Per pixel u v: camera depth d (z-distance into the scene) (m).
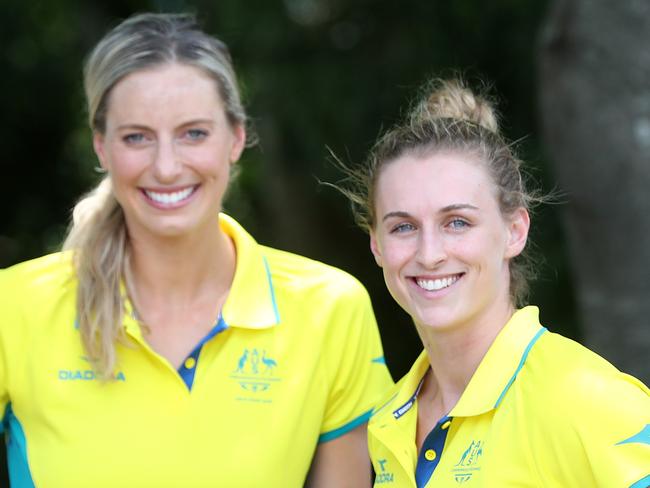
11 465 5.03
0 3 15.31
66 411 4.84
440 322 4.41
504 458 4.15
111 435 4.78
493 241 4.43
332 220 14.58
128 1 15.70
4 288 5.06
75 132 16.69
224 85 4.89
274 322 5.00
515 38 11.63
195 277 5.03
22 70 16.11
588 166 7.40
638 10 7.23
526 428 4.13
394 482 4.63
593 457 3.92
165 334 4.98
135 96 4.72
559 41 7.45
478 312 4.46
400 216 4.47
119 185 4.84
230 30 12.60
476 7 11.64
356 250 14.67
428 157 4.45
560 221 10.72
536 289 11.08
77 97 16.00
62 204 16.98
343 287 5.23
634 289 7.33
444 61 12.05
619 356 7.39
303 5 13.19
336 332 5.15
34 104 16.52
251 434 4.85
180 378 4.82
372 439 4.84
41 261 5.15
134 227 4.96
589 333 7.60
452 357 4.56
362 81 12.43
